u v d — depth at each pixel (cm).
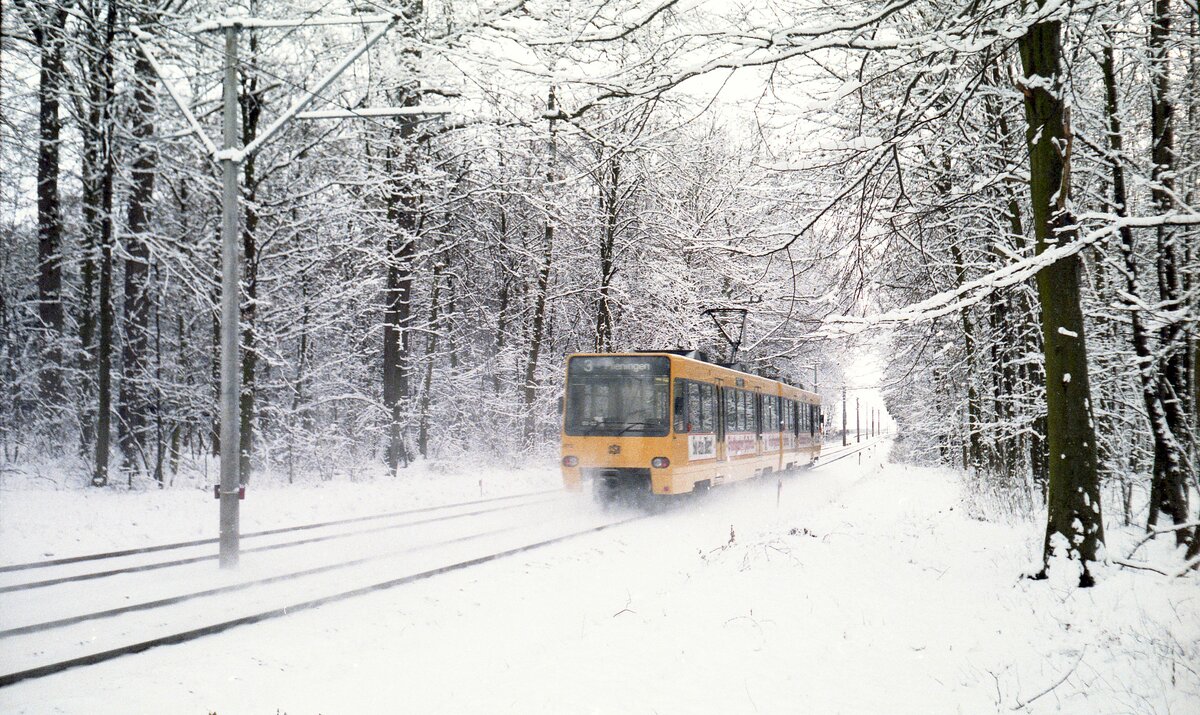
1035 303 1435
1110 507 1311
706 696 540
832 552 1058
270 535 1339
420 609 822
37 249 2320
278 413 2133
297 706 542
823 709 521
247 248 1870
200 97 1731
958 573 930
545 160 2103
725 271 2669
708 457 1906
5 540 1154
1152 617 679
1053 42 871
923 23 1016
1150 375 975
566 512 1752
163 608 820
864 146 877
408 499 1891
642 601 825
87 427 1928
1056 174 866
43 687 579
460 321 3238
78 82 1702
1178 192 1068
